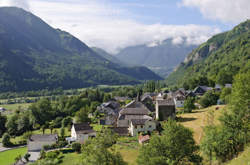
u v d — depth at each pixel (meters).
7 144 107.56
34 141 98.44
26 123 140.75
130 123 93.88
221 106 105.88
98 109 170.75
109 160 40.47
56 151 81.81
